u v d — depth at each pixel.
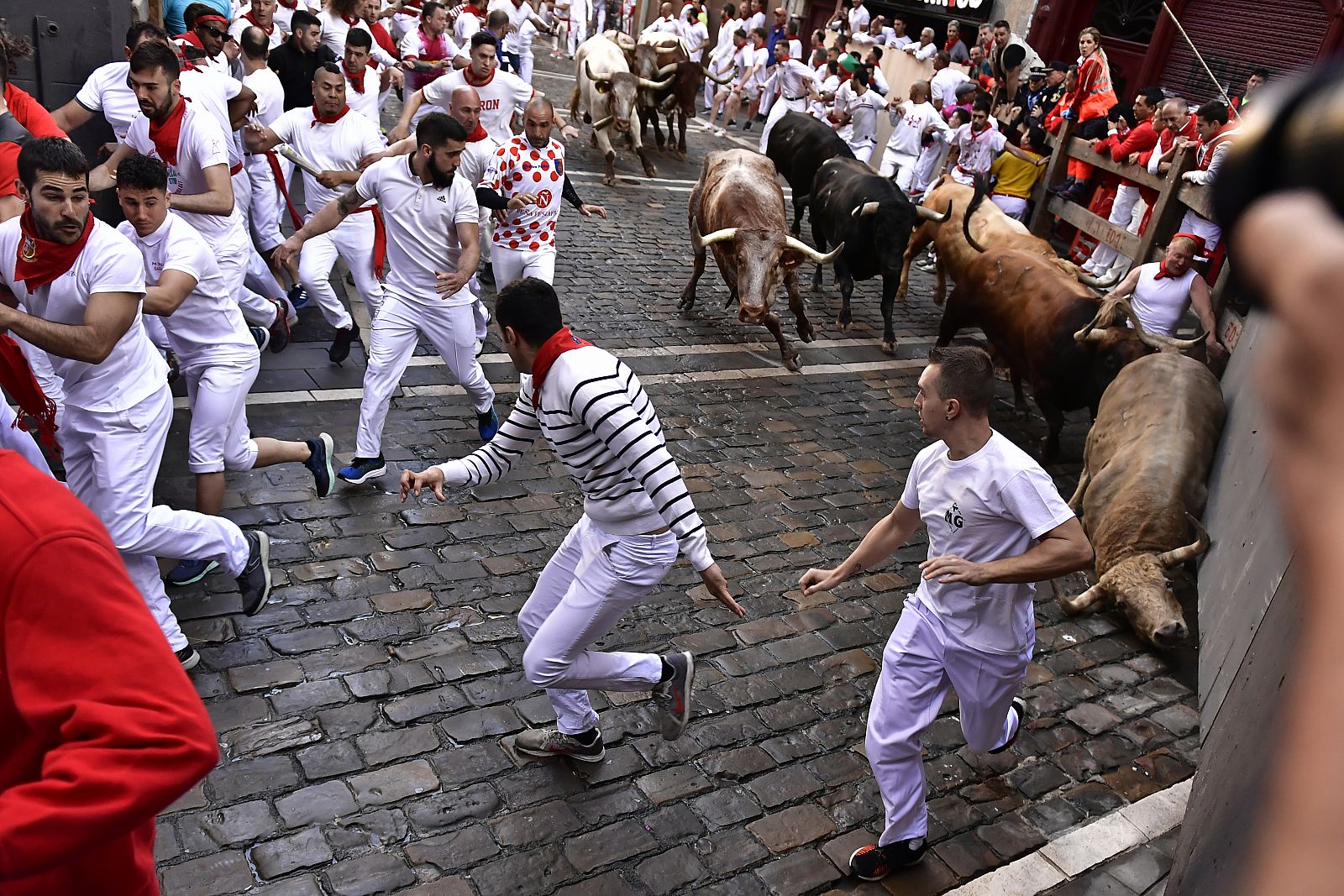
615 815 3.85
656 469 3.33
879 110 15.16
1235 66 12.72
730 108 19.02
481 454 3.88
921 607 3.69
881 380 8.80
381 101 11.39
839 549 6.01
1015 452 3.38
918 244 10.91
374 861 3.50
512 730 4.20
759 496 6.49
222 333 4.67
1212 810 2.98
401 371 5.74
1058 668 5.21
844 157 10.69
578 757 4.02
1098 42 11.00
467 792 3.85
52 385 5.44
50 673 1.59
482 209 8.95
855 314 10.49
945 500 3.51
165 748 1.59
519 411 3.79
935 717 3.64
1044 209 11.51
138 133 5.84
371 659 4.48
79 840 1.53
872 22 17.31
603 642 4.84
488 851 3.61
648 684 3.90
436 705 4.26
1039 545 3.31
